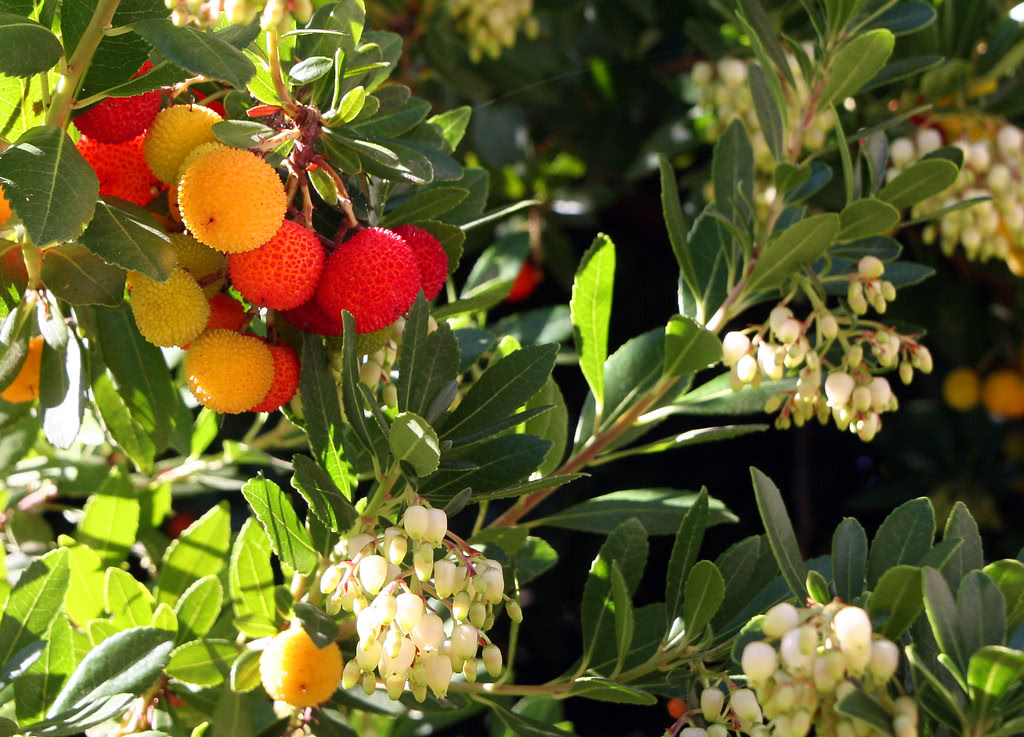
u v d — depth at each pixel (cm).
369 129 79
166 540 91
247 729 79
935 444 134
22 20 74
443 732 114
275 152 76
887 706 74
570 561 126
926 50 98
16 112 76
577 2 122
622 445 87
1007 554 130
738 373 82
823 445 136
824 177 88
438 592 74
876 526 135
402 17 121
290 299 76
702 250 87
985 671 72
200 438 96
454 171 78
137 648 78
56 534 98
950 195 93
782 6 99
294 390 78
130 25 73
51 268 77
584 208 128
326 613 77
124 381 82
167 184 76
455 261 81
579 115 131
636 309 135
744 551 80
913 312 121
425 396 77
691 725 78
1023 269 98
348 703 81
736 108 99
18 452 89
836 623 73
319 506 77
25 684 79
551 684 81
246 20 72
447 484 77
